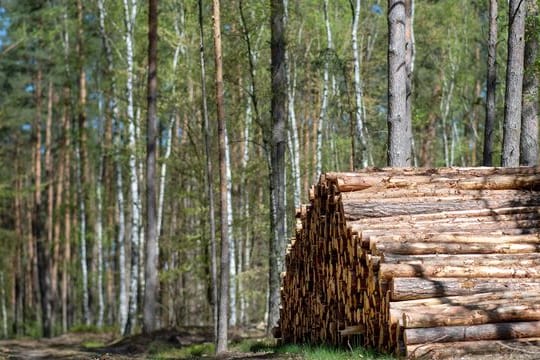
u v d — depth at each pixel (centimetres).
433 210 979
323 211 1154
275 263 1803
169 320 2970
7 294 5050
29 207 4262
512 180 1019
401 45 1287
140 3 2709
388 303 828
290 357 1097
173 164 2580
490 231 932
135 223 2500
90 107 3347
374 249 888
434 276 839
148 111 2038
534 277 854
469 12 3241
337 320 1082
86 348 1989
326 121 2978
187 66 2484
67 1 3125
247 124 2491
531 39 1546
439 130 4084
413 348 770
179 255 3042
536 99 1509
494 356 751
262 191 2914
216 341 1534
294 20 2630
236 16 2300
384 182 1019
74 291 4266
